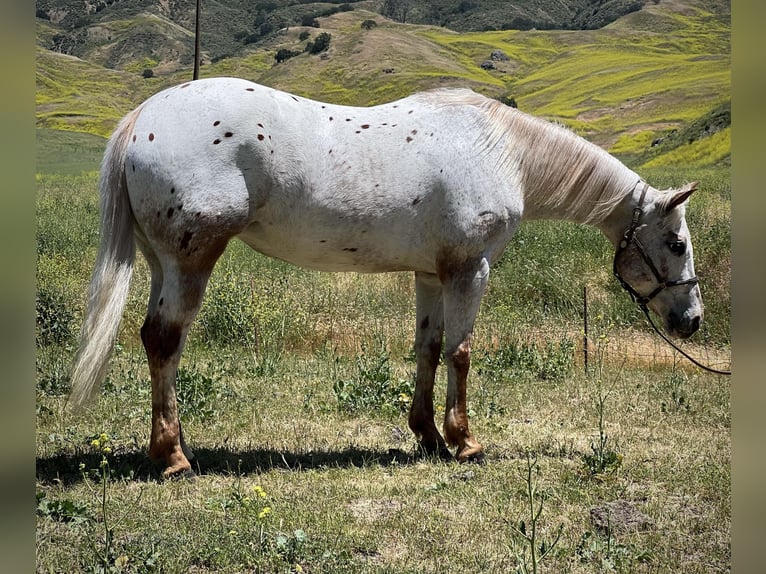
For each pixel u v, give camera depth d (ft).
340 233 19.08
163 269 17.85
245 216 17.84
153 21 475.72
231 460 19.63
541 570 14.52
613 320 38.19
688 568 14.76
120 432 21.54
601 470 19.66
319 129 18.69
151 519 15.51
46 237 50.08
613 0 524.52
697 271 39.45
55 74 334.85
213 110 17.53
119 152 17.71
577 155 21.13
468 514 16.89
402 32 369.09
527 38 400.67
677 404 26.78
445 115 19.90
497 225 20.15
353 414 24.26
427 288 21.33
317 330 35.06
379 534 15.56
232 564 14.07
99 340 17.22
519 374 29.71
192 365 28.53
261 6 561.02
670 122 204.33
